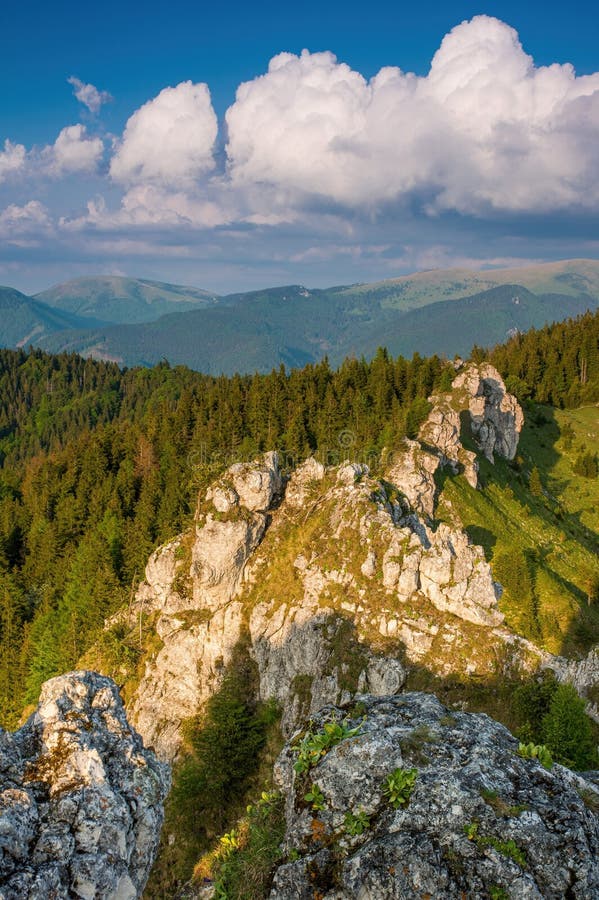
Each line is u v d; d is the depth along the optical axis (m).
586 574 92.75
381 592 70.00
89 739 16.75
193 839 57.69
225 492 82.00
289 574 77.38
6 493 158.25
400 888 13.25
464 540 77.50
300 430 126.81
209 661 77.94
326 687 66.50
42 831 14.34
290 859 15.14
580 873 13.32
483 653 64.44
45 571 114.81
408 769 15.78
